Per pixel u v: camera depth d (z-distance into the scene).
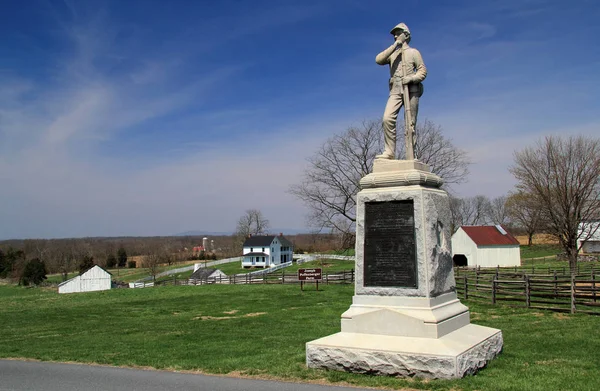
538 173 39.06
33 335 18.00
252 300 28.52
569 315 17.89
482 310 20.08
